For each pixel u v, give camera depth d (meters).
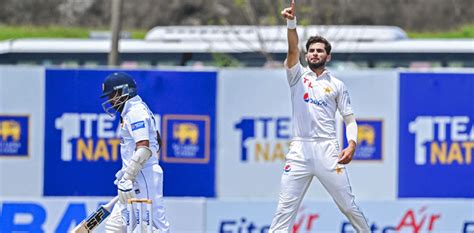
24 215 45.66
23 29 108.69
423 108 45.41
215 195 45.72
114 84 32.78
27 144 45.81
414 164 45.50
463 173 45.56
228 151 45.66
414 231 45.56
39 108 45.78
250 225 45.53
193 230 45.47
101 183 45.84
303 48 60.28
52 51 72.62
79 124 45.75
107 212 33.22
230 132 45.59
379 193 45.44
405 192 45.53
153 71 45.41
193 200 45.38
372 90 45.31
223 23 88.94
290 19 32.91
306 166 33.16
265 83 45.56
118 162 45.84
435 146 45.50
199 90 45.53
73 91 45.69
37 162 45.84
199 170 45.62
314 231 44.97
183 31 72.38
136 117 32.44
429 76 45.38
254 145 45.66
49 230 45.66
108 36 75.25
